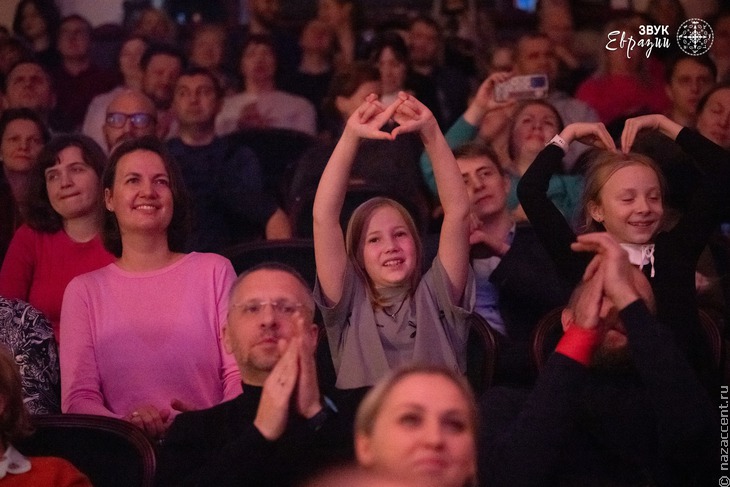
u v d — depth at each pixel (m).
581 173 17.00
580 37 24.28
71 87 24.19
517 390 10.88
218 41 24.36
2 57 23.80
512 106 18.81
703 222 12.35
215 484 9.38
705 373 11.65
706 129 19.39
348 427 10.28
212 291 13.02
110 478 10.78
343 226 15.88
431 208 18.19
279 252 14.72
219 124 23.69
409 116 11.82
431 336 11.74
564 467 10.29
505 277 14.91
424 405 8.43
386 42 22.56
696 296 13.30
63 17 24.97
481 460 9.72
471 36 25.19
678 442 9.80
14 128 19.47
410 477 5.66
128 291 12.97
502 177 15.84
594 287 9.88
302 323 9.77
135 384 12.63
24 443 10.92
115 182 13.27
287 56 24.28
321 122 23.91
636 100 22.31
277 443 9.72
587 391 10.41
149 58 22.84
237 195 18.91
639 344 9.83
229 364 12.75
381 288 11.97
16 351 12.92
